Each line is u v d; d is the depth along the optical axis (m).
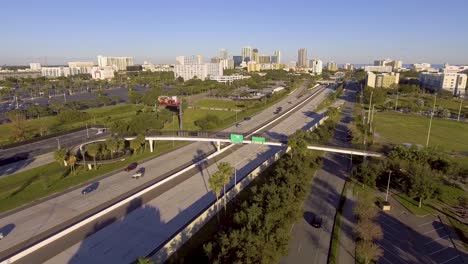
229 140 120.00
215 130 159.38
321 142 121.62
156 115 166.88
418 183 83.75
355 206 81.25
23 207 82.12
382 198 88.00
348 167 111.81
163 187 94.81
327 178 101.94
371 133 153.50
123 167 111.44
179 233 66.38
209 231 72.00
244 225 61.97
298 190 82.94
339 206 82.44
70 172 105.19
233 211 80.75
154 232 70.81
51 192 90.44
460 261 61.75
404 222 75.88
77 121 181.75
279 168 90.00
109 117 190.12
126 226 73.25
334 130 163.12
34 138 141.88
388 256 63.03
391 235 70.38
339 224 73.81
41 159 117.50
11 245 65.69
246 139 129.00
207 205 83.31
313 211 80.44
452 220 76.81
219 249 56.88
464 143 144.00
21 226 72.94
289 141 107.25
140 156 122.50
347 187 94.62
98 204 83.88
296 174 86.62
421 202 85.50
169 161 118.12
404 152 99.50
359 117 182.00
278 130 162.50
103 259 61.44
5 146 130.12
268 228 59.41
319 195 89.69
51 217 77.06
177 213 79.12
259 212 64.69
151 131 138.38
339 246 65.56
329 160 119.56
